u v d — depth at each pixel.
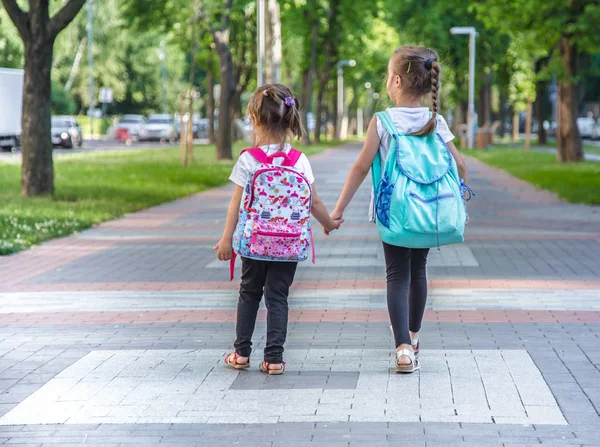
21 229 13.73
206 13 32.97
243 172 5.63
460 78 54.28
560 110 33.47
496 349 6.37
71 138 48.66
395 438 4.53
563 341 6.61
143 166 29.88
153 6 37.38
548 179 24.91
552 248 12.05
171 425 4.82
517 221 15.76
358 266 10.62
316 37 56.50
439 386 5.43
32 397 5.36
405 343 5.70
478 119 58.75
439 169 5.45
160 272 10.31
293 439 4.55
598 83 74.81
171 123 62.56
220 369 5.92
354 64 68.81
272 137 5.67
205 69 54.59
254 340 6.76
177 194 21.19
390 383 5.51
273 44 39.59
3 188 20.92
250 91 62.50
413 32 51.31
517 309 7.86
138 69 82.69
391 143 5.48
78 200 18.77
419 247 5.48
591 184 22.64
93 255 11.77
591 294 8.58
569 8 29.89
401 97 5.64
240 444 4.50
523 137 81.88
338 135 76.31
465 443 4.43
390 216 5.41
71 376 5.80
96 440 4.60
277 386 5.50
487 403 5.07
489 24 31.80
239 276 10.01
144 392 5.42
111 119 79.81
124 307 8.18
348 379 5.62
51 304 8.36
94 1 73.81
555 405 5.02
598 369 5.79
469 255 11.44
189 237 13.73
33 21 18.81
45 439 4.63
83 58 75.75
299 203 5.61
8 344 6.75
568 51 31.86
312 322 7.40
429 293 8.72
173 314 7.84
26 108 19.11
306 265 10.71
